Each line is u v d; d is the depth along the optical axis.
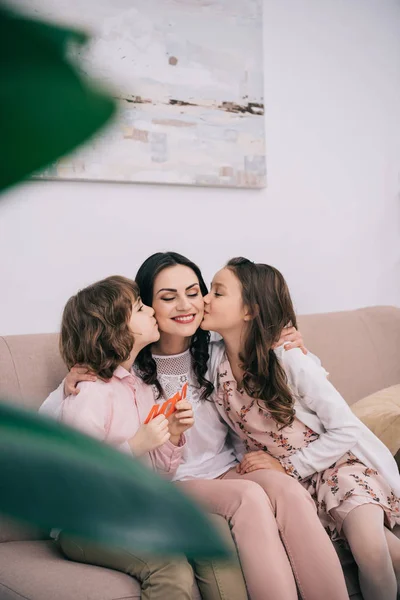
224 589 1.29
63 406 1.47
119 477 0.12
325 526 1.58
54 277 2.20
